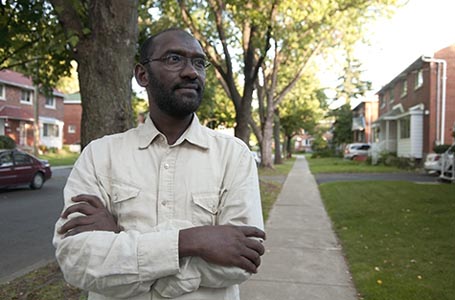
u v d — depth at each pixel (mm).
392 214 8102
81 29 4340
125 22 4305
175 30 1498
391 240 6094
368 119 44125
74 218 1303
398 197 10320
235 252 1231
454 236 6137
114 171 1432
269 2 10508
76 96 46969
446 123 21500
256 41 12258
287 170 22547
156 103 1478
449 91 21453
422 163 22641
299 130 46031
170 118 1481
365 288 4195
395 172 21078
